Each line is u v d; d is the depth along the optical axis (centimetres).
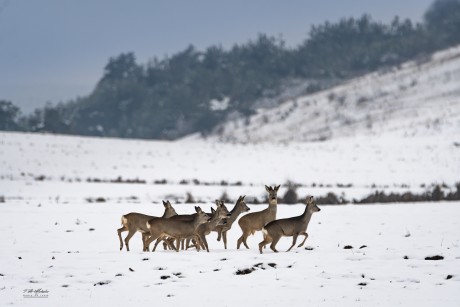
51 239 8975
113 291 5966
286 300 5547
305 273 6388
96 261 7075
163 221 7562
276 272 6475
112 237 9188
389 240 8506
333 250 7594
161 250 8031
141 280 6300
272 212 7950
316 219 11094
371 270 6400
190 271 6575
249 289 5919
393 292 5669
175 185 19912
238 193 18225
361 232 9412
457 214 11469
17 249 8144
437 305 5247
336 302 5441
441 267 6431
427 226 9881
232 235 9500
